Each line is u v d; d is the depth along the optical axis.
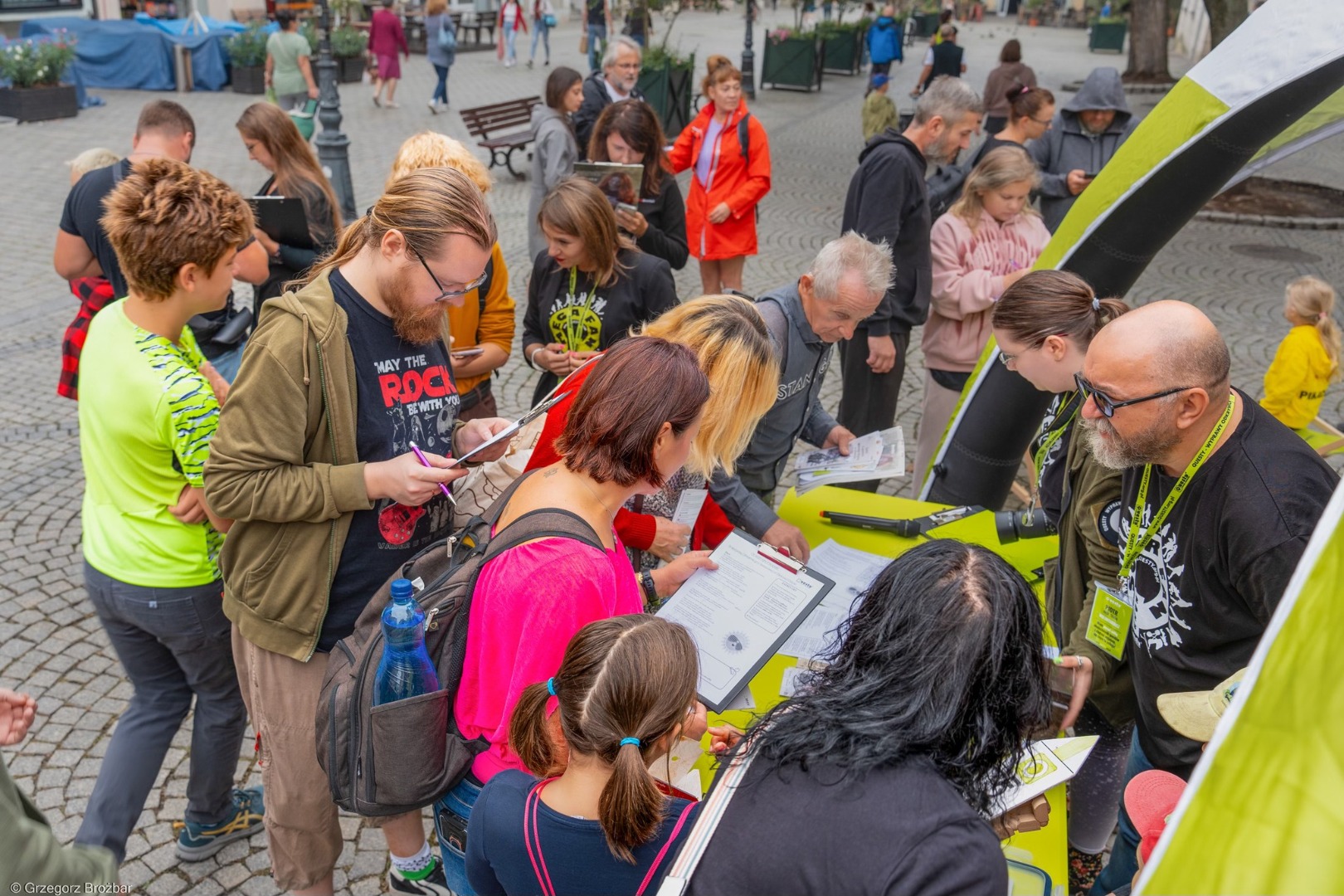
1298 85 2.63
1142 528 2.14
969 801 1.31
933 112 4.25
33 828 1.19
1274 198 11.28
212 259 2.23
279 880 2.38
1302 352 4.44
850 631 1.44
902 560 1.42
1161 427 1.92
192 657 2.49
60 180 10.61
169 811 3.02
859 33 21.14
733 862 1.26
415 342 2.15
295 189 4.11
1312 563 0.83
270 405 1.99
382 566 2.20
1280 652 0.81
